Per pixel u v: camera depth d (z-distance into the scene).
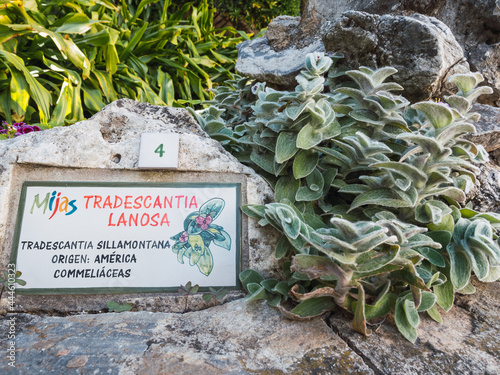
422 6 1.89
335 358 0.99
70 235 1.28
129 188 1.35
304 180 1.50
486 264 1.16
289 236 1.13
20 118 2.47
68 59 2.84
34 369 0.93
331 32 1.79
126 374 0.92
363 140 1.28
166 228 1.32
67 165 1.35
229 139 1.71
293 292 1.07
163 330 1.11
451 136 1.23
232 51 4.30
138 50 3.68
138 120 1.50
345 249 0.95
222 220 1.35
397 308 1.12
